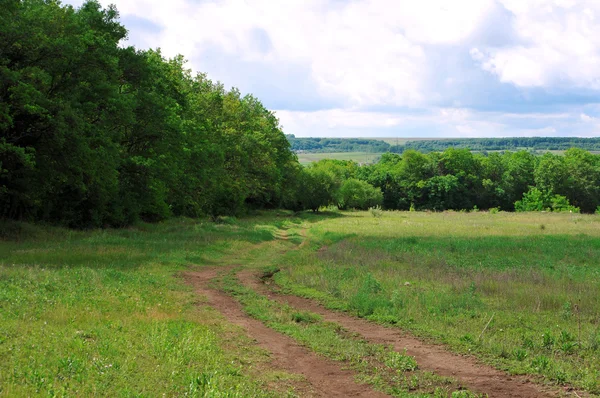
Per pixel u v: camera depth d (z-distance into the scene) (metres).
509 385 7.98
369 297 13.58
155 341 8.48
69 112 22.20
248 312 12.70
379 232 36.25
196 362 7.98
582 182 91.62
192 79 50.72
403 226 42.66
